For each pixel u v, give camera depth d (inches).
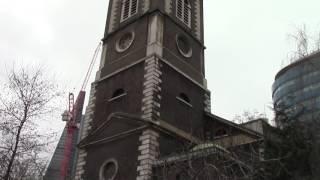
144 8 1236.5
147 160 913.5
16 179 837.8
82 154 1093.8
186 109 1115.9
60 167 2154.3
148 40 1138.7
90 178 1026.7
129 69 1136.8
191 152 802.8
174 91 1101.1
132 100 1064.8
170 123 1031.0
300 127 617.9
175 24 1236.5
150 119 975.6
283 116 650.2
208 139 1048.2
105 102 1146.0
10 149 791.1
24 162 838.5
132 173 932.0
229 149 789.2
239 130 1019.9
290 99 649.0
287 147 617.6
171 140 1003.9
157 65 1077.1
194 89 1188.5
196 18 1375.5
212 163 693.9
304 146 601.9
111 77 1181.1
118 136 1018.7
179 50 1202.0
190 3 1386.6
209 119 1156.5
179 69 1158.3
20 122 812.0
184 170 788.0
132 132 989.2
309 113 610.2
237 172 674.2
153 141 948.6
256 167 617.9
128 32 1234.6
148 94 1024.9
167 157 900.0
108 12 1396.4
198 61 1275.8
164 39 1155.9
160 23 1170.6
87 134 1131.3
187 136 1051.9
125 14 1314.0
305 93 621.0
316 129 591.8
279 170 604.7
